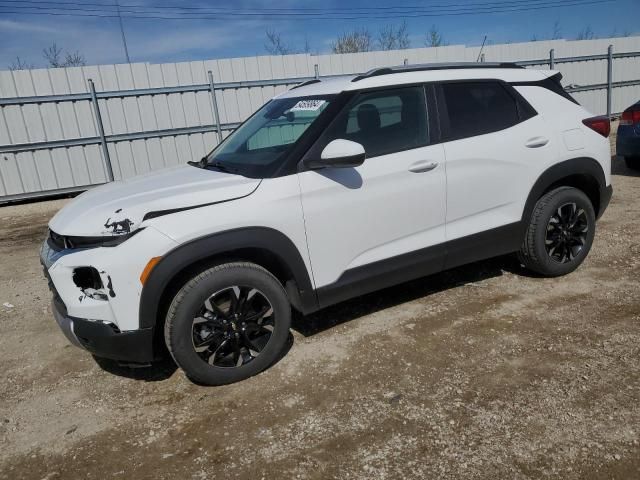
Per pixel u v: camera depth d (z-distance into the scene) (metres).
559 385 2.87
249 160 3.46
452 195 3.66
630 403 2.66
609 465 2.27
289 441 2.60
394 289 4.38
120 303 2.79
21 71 10.72
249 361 3.15
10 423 2.96
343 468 2.39
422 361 3.23
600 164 4.26
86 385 3.30
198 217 2.88
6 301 4.96
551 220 4.14
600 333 3.39
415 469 2.34
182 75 12.11
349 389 3.00
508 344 3.35
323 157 3.07
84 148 11.32
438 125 3.63
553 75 4.27
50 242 3.17
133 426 2.83
